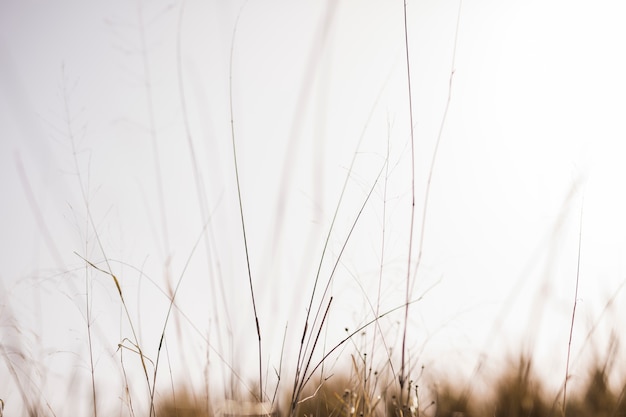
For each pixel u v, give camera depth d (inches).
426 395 83.2
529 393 84.0
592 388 82.2
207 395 75.0
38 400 73.7
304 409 76.9
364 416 66.0
